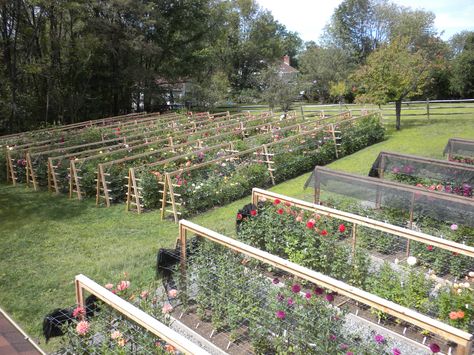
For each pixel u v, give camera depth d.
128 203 8.98
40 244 7.28
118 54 25.03
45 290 5.66
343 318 3.90
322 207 5.75
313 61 35.25
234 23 47.00
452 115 18.75
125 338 3.45
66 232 7.81
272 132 13.02
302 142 11.76
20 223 8.43
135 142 13.32
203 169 9.77
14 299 5.44
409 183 8.49
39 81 23.12
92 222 8.34
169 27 27.81
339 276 5.16
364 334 4.23
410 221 6.60
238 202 9.12
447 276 5.48
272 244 5.90
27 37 21.94
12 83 20.81
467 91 30.30
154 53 24.91
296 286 3.98
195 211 8.59
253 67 49.25
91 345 3.46
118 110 28.12
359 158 12.42
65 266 6.37
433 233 6.29
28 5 20.59
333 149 12.52
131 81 26.12
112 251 6.83
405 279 4.92
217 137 13.25
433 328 3.05
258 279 4.51
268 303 4.19
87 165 10.33
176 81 29.81
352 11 49.81
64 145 13.30
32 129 21.72
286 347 3.79
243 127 15.43
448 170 8.16
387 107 23.98
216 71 37.31
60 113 23.98
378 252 6.13
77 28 22.78
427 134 15.03
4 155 12.24
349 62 36.78
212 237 4.56
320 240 5.41
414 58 15.43
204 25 29.72
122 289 4.07
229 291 4.43
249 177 9.69
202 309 4.63
